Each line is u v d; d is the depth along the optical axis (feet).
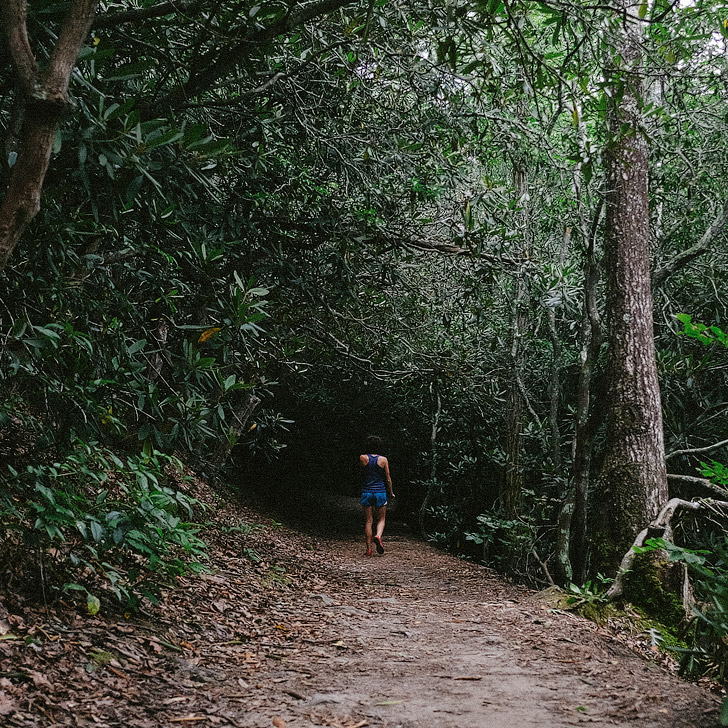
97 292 15.29
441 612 20.56
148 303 18.86
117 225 14.58
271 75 16.08
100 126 9.45
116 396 14.05
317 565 29.76
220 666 12.50
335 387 48.70
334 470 65.67
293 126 20.86
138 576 14.42
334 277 24.00
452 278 33.81
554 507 34.50
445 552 41.98
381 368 35.01
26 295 13.03
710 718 10.77
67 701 9.33
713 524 29.48
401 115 21.71
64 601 12.64
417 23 16.83
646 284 25.07
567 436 36.19
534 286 30.83
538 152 28.12
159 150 11.24
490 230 23.20
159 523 13.35
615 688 12.44
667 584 20.99
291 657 13.87
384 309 32.63
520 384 34.99
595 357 26.37
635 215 25.14
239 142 19.10
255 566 23.75
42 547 12.61
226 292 18.01
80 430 12.53
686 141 30.42
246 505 41.01
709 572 12.89
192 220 18.61
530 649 15.55
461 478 45.34
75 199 13.62
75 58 7.97
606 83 14.64
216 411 13.43
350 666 13.50
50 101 7.75
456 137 21.83
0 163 9.98
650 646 18.69
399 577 29.55
